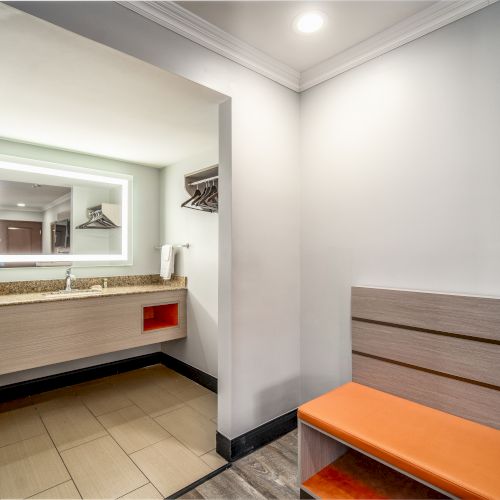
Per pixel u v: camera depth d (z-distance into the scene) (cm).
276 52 199
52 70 165
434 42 169
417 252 175
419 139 174
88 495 161
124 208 336
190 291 316
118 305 271
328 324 214
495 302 145
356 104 201
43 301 232
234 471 178
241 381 194
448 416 151
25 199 283
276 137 216
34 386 274
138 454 193
